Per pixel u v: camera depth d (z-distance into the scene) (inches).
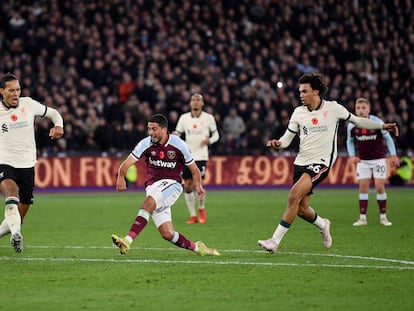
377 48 3275.1
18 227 1069.8
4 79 1120.8
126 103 2699.3
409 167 2812.5
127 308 791.7
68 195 2495.1
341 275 975.6
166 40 3004.4
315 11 3284.9
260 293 865.5
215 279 948.6
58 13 2955.2
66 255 1155.9
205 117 1818.4
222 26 3115.2
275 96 2901.1
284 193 2559.1
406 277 961.5
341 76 3080.7
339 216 1802.4
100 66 2829.7
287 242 1312.7
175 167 1106.7
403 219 1729.8
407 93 3097.9
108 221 1708.9
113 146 2674.7
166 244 1293.1
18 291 877.8
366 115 1612.9
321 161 1143.0
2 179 1119.0
